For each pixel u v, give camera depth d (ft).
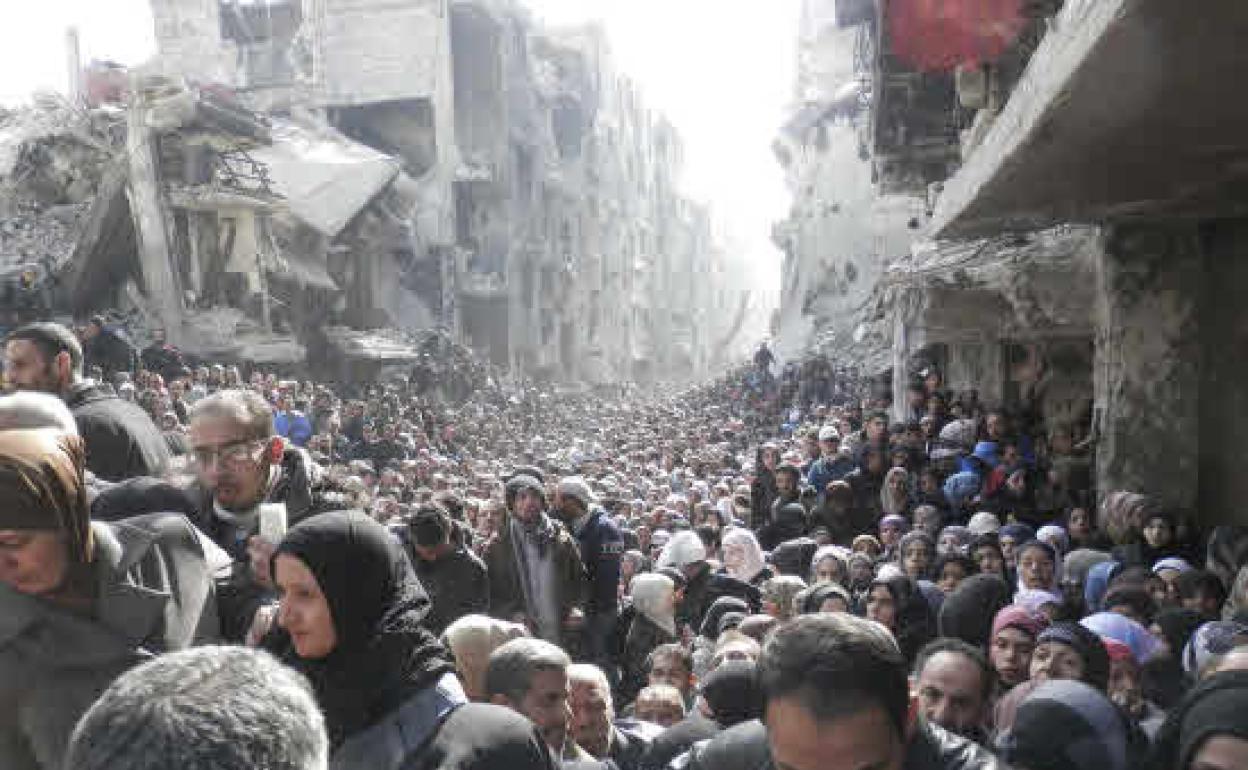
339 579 7.53
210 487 10.93
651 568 32.58
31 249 93.81
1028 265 41.70
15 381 12.96
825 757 6.35
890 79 48.39
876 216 168.76
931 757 7.57
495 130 187.42
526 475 22.56
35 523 7.66
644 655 23.27
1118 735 9.45
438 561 19.36
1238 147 22.50
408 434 82.74
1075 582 23.26
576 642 23.17
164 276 89.35
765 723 6.77
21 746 7.88
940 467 35.47
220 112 90.43
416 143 166.40
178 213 92.27
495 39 187.73
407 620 7.87
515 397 154.10
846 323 171.22
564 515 24.73
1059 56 18.25
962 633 17.62
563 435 147.23
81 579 8.19
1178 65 16.80
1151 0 14.01
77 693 7.98
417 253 160.76
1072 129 20.94
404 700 7.61
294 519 11.34
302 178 123.65
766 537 34.19
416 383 125.49
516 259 194.39
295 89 153.69
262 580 9.57
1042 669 12.30
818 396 128.06
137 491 10.70
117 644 8.16
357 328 132.87
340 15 164.55
